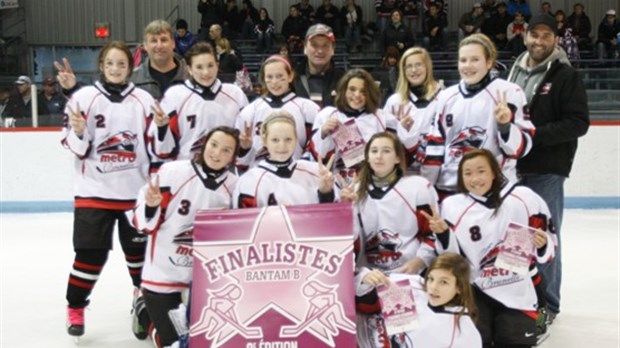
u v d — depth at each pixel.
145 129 4.49
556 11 16.28
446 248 3.71
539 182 4.60
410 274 3.72
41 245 7.48
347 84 4.39
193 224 3.71
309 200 3.86
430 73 4.70
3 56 16.19
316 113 4.62
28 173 9.85
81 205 4.42
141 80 4.95
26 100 9.83
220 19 15.23
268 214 3.40
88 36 17.30
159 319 3.90
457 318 3.49
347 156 4.29
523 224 3.80
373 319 3.71
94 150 4.42
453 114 4.23
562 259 6.66
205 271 3.37
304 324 3.29
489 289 3.83
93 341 4.53
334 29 15.34
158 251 3.88
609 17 14.54
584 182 9.77
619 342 4.41
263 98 4.60
